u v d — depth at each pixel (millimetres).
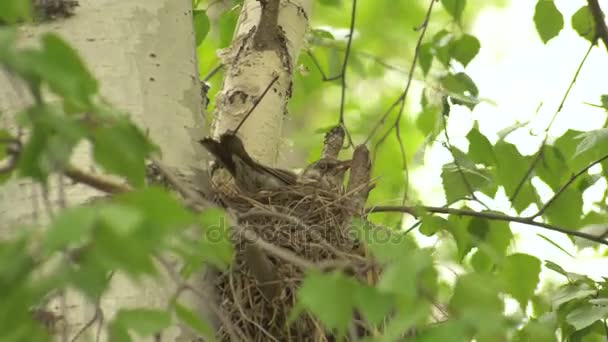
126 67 5547
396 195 10391
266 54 7469
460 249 6156
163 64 5684
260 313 5941
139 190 3160
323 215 6383
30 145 3312
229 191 6602
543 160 7840
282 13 7773
